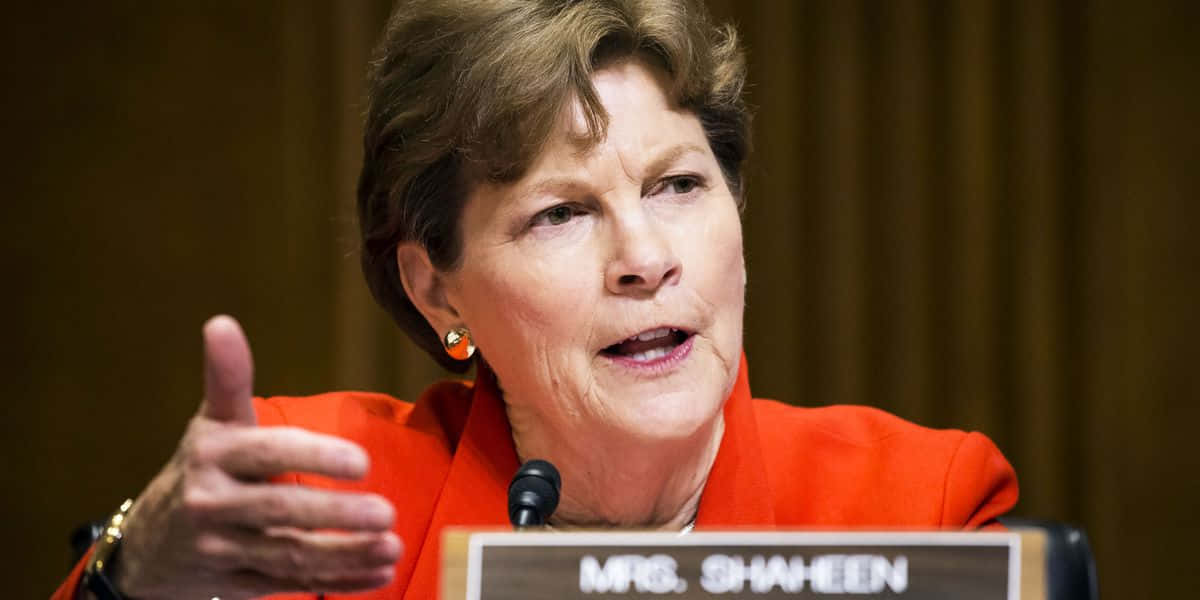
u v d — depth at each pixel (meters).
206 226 7.04
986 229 6.52
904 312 6.52
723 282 2.53
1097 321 6.55
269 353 6.92
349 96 6.80
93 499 7.14
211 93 7.04
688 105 2.58
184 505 1.82
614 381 2.49
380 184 2.75
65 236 7.13
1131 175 6.54
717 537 1.70
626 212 2.46
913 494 2.80
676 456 2.63
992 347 6.51
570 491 2.70
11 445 7.15
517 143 2.45
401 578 2.70
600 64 2.50
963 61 6.52
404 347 6.80
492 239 2.53
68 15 7.13
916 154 6.53
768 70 6.52
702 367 2.51
